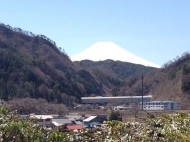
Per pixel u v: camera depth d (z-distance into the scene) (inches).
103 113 1704.0
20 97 2657.5
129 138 224.2
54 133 190.9
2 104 204.8
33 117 201.9
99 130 222.7
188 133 265.9
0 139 175.8
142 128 241.4
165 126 258.2
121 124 236.8
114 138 218.4
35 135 185.5
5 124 180.7
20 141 180.5
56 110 2309.3
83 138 205.8
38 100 2608.3
